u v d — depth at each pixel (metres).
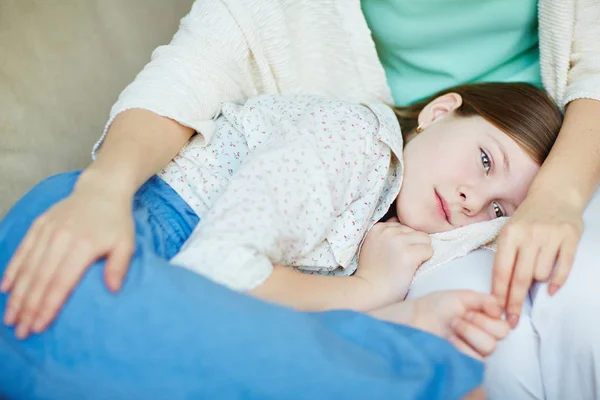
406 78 1.12
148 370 0.55
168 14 1.15
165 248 0.75
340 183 0.80
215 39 0.91
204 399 0.55
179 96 0.85
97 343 0.55
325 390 0.55
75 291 0.57
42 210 0.68
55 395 0.55
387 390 0.56
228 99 0.95
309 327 0.58
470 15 1.01
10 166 0.96
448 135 0.93
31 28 1.00
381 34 1.06
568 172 0.80
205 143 0.87
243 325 0.56
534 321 0.71
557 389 0.72
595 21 0.94
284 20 0.98
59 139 1.01
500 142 0.91
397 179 0.91
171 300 0.56
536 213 0.75
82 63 1.04
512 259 0.72
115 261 0.58
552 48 0.97
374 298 0.78
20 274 0.59
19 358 0.56
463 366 0.61
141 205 0.78
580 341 0.69
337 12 1.02
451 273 0.79
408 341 0.62
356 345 0.61
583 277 0.69
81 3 1.05
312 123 0.83
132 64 1.10
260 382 0.55
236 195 0.72
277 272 0.72
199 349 0.55
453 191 0.88
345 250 0.83
